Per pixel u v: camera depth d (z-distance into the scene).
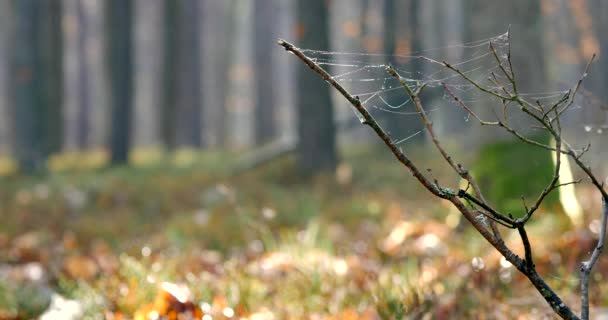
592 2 35.00
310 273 5.87
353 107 2.79
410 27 28.30
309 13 17.72
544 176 7.98
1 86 55.44
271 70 45.09
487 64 7.75
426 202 12.52
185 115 39.22
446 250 7.20
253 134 46.72
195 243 8.71
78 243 9.68
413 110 24.05
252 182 16.58
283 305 5.32
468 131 21.47
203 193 14.30
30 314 5.51
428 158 20.92
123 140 26.73
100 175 20.44
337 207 12.07
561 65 38.53
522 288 5.28
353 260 6.81
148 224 11.13
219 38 54.09
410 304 4.84
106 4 27.44
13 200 14.51
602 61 33.53
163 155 30.52
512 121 8.30
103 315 5.11
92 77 59.22
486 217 2.83
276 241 8.64
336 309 5.18
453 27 47.31
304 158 17.58
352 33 31.72
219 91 51.97
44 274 6.82
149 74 61.75
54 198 14.34
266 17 45.06
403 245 7.63
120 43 27.16
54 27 27.72
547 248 6.33
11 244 9.27
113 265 6.93
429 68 21.88
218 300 5.07
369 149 24.78
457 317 4.62
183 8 38.25
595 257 3.03
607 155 16.17
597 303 4.96
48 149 26.86
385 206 12.09
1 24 39.19
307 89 17.72
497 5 10.33
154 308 4.75
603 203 3.06
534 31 10.15
